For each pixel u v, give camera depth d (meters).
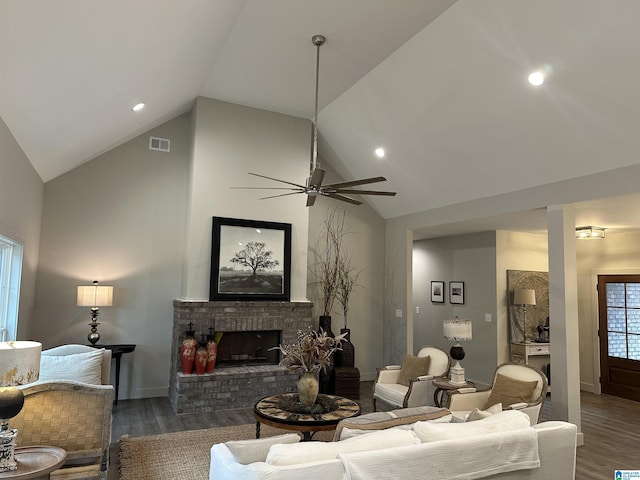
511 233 7.17
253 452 2.20
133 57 3.37
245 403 5.47
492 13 3.69
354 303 7.38
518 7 3.53
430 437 2.38
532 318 7.20
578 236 6.61
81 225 5.57
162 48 3.57
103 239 5.68
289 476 1.93
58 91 3.16
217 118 5.96
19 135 3.55
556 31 3.52
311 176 3.77
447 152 5.43
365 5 3.77
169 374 5.91
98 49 2.90
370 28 4.14
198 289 5.69
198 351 5.35
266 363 6.08
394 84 5.02
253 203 6.12
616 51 3.36
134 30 2.95
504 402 3.92
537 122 4.32
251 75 5.18
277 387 5.68
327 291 6.99
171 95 5.07
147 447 4.02
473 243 7.43
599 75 3.59
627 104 3.63
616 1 3.09
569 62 3.65
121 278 5.73
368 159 6.56
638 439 4.61
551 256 4.70
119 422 4.76
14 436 2.34
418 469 2.19
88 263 5.57
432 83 4.70
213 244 5.77
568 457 2.69
